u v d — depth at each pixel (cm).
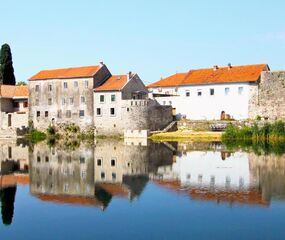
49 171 4972
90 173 4788
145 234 2611
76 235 2620
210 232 2620
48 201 3456
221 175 4478
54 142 9562
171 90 12781
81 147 8025
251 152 6494
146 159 5912
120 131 10619
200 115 11075
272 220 2828
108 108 10800
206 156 6100
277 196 3453
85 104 11138
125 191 3775
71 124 11338
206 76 11306
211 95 10944
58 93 11512
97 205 3297
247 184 3956
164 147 7619
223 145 7788
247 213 2992
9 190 3884
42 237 2597
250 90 10500
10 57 14338
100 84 11238
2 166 5412
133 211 3106
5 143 9356
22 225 2825
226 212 3022
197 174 4575
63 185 4091
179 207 3181
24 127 11631
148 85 13262
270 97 10338
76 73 11406
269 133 8881
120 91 10631
